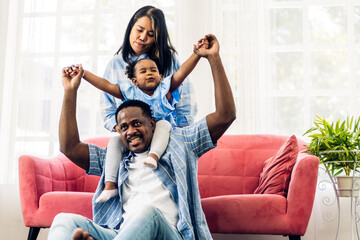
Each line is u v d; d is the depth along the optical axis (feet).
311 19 12.19
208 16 12.05
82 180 10.61
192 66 7.39
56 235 5.12
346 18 12.09
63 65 12.57
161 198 5.98
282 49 12.09
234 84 11.77
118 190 6.28
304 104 11.90
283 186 8.63
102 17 12.59
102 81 7.72
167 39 8.77
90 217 8.57
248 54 11.78
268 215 8.03
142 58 8.18
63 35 12.69
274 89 11.92
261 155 10.32
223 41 11.93
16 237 11.70
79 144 6.62
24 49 12.78
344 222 10.69
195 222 6.02
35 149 12.30
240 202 8.14
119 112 6.37
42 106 12.54
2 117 12.46
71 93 6.40
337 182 9.57
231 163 10.36
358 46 11.94
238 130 11.53
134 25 8.60
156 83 7.73
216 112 6.25
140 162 6.30
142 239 5.04
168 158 6.21
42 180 9.20
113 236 5.74
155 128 6.55
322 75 12.00
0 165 12.22
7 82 12.66
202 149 6.39
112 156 6.43
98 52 12.49
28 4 12.95
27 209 8.86
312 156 8.12
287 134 11.85
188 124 8.45
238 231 8.16
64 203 8.66
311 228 10.66
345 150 8.95
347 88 11.87
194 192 6.15
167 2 12.44
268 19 12.01
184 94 8.42
